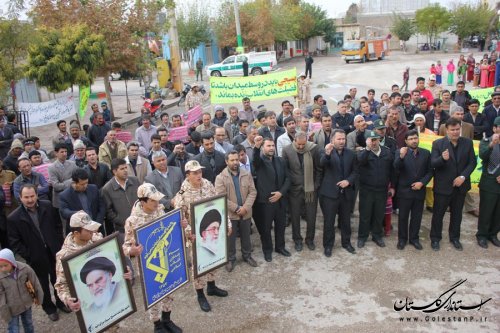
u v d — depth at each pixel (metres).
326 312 5.28
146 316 5.46
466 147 6.38
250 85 11.81
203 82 33.09
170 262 4.74
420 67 34.81
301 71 37.56
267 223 6.50
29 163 6.52
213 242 5.22
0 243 6.90
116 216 6.04
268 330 5.00
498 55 24.78
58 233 5.50
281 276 6.18
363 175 6.71
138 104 24.16
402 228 6.76
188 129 9.80
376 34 64.44
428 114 8.82
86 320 4.00
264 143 6.27
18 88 20.64
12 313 4.53
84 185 5.68
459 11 49.41
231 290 5.89
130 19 17.88
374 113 10.45
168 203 6.20
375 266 6.30
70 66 13.59
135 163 7.23
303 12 57.19
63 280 4.05
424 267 6.20
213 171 6.87
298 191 6.77
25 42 11.95
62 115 12.42
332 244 6.77
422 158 6.46
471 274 5.96
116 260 4.20
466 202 8.02
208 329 5.08
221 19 41.06
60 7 16.95
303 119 7.88
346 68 37.81
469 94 10.55
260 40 41.19
